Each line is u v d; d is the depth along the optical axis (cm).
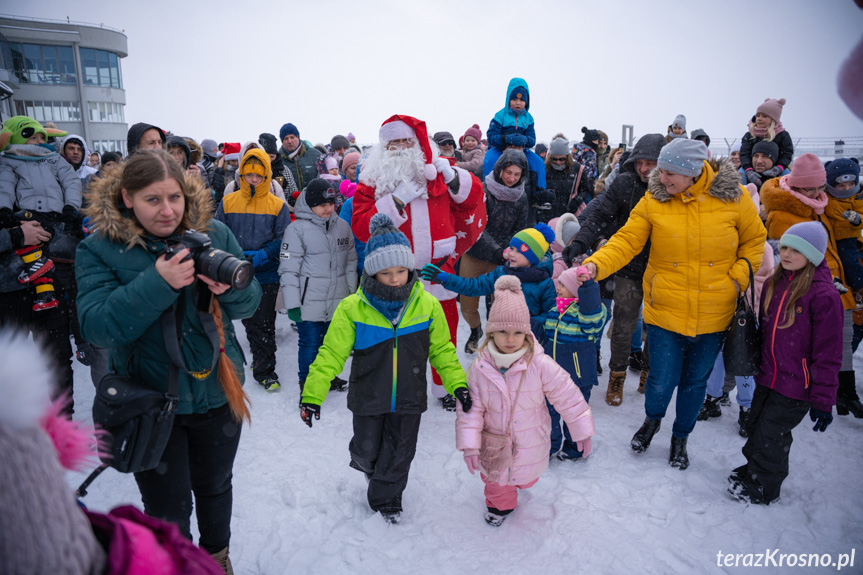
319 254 448
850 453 367
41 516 65
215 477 228
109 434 182
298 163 823
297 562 273
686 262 331
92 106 3919
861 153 862
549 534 290
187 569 88
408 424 292
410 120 400
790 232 293
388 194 398
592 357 359
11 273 360
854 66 118
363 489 337
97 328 187
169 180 191
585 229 416
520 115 579
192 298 204
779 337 296
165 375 205
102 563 77
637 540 285
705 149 321
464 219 439
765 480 308
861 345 568
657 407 359
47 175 436
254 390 489
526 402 283
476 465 279
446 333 299
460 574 263
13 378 67
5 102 3284
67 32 3728
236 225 473
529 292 363
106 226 192
